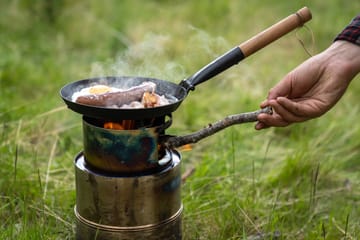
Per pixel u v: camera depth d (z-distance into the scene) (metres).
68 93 1.14
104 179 1.09
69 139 1.68
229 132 1.73
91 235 1.13
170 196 1.14
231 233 1.31
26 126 1.68
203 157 1.65
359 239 1.30
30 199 1.39
